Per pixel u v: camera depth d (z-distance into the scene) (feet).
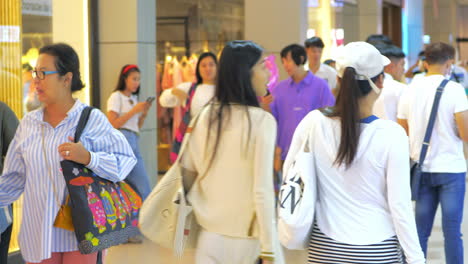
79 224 10.25
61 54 10.71
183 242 9.52
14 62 18.54
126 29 23.00
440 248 21.31
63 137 10.66
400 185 9.18
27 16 19.12
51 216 10.48
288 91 21.07
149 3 23.66
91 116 10.89
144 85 23.43
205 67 19.51
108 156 10.68
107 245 10.50
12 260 17.85
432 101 15.78
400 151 9.21
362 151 9.27
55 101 10.75
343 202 9.39
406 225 9.14
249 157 9.27
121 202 10.95
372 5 55.42
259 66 9.41
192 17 37.52
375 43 19.90
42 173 10.58
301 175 9.44
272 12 30.89
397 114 16.87
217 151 9.36
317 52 25.14
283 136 21.15
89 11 22.77
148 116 23.58
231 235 9.36
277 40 30.91
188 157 9.67
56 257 10.75
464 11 103.96
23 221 10.77
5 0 18.28
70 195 10.27
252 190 9.30
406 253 9.21
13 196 11.21
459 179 15.92
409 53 74.54
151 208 9.65
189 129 9.62
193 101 19.36
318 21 45.91
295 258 19.88
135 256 20.26
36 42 19.54
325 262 9.45
